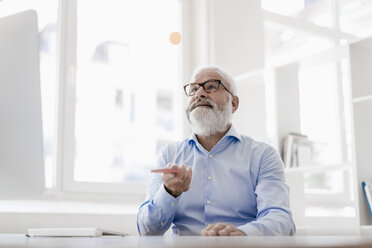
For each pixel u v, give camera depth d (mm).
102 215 2484
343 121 3568
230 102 1941
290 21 3496
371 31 3756
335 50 2492
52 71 2787
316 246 572
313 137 3490
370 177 2375
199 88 1925
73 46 2779
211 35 3162
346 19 3787
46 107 2736
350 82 2400
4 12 2631
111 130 4195
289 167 2717
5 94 1006
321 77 3604
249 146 1858
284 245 574
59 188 2609
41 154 1004
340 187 3523
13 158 1005
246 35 3283
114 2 3289
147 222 1532
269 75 2912
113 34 3441
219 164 1812
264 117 3238
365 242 653
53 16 2803
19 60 1010
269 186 1678
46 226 2332
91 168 3922
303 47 3691
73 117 2713
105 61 4145
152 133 4715
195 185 1795
